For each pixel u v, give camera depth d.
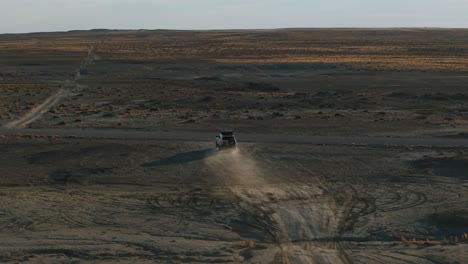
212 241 31.73
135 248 29.58
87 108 90.62
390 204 39.72
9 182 46.12
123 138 64.62
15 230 33.12
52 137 64.88
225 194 42.41
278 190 43.53
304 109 90.12
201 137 65.31
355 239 32.59
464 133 65.69
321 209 38.59
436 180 46.03
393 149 57.81
